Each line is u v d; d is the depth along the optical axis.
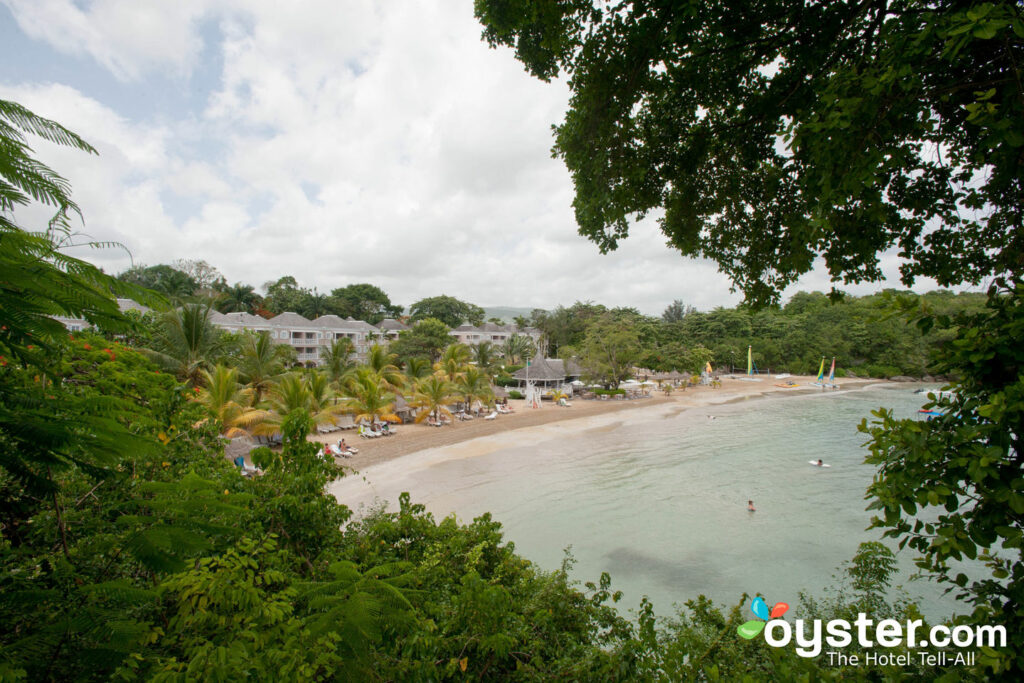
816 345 79.81
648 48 4.56
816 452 28.61
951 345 2.68
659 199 6.09
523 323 87.31
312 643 2.66
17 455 1.91
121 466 4.13
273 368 30.19
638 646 4.07
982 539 2.31
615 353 56.06
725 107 5.61
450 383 37.69
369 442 29.22
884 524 2.72
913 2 3.19
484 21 5.39
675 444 30.61
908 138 4.14
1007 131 2.75
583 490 21.08
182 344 23.59
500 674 3.95
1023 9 2.32
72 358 5.18
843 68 3.52
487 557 5.81
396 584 3.29
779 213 5.59
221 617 2.63
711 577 13.52
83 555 3.10
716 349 82.50
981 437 2.48
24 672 1.80
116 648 2.09
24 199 1.74
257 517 4.69
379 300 86.75
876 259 4.71
